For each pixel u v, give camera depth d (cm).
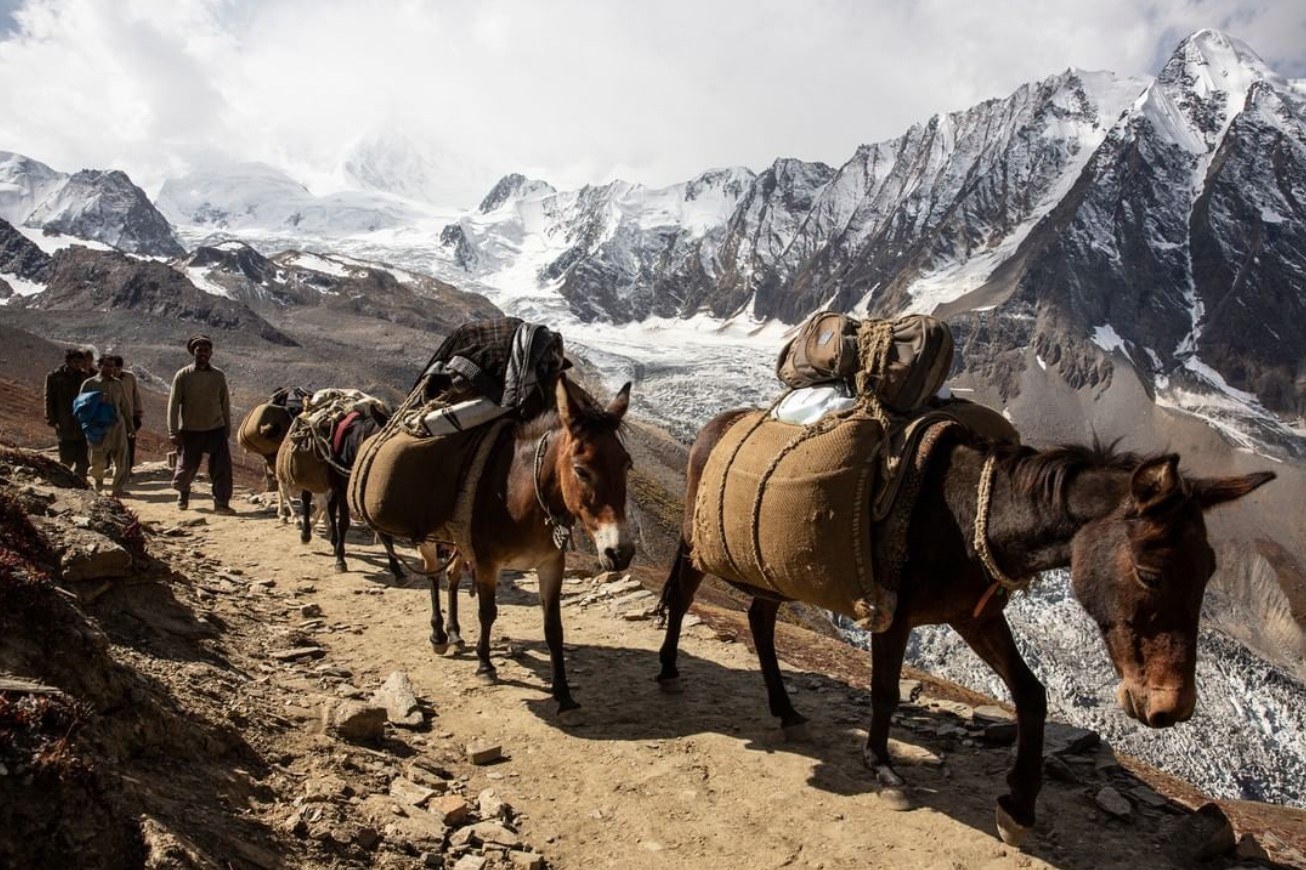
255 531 1281
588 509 605
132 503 1467
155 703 474
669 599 712
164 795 415
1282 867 507
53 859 341
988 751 619
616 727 641
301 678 671
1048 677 8244
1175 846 507
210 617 749
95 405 1345
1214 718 8894
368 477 744
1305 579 12269
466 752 591
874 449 521
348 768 534
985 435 522
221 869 379
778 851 492
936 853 490
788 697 662
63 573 634
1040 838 508
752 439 588
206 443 1417
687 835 506
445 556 886
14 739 363
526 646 816
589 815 525
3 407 3022
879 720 539
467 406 701
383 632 842
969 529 488
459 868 457
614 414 623
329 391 1119
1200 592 408
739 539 563
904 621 520
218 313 12175
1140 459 448
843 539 510
